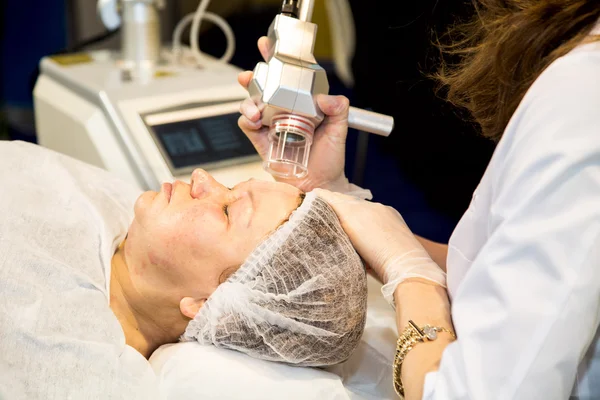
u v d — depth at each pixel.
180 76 1.69
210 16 1.84
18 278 1.09
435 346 0.91
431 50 1.59
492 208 0.82
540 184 0.75
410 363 0.91
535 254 0.76
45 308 1.06
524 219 0.76
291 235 1.10
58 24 2.69
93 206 1.31
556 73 0.78
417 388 0.87
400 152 2.35
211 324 1.10
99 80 1.61
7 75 2.79
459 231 0.97
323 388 1.10
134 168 1.48
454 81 0.95
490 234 0.84
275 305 1.08
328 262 1.10
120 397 1.01
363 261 1.18
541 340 0.75
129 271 1.17
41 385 1.00
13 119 2.83
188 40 2.82
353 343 1.14
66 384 1.01
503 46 0.83
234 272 1.11
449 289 1.01
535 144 0.76
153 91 1.59
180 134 1.54
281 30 1.04
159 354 1.14
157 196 1.16
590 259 0.74
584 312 0.74
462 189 2.17
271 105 1.03
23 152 1.37
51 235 1.20
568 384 0.77
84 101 1.58
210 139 1.56
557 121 0.75
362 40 2.12
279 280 1.08
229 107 1.63
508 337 0.76
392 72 2.00
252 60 3.44
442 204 2.35
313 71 1.03
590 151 0.73
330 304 1.08
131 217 1.38
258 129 1.18
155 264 1.13
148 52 1.72
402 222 1.19
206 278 1.12
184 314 1.14
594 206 0.74
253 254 1.10
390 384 1.26
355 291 1.11
